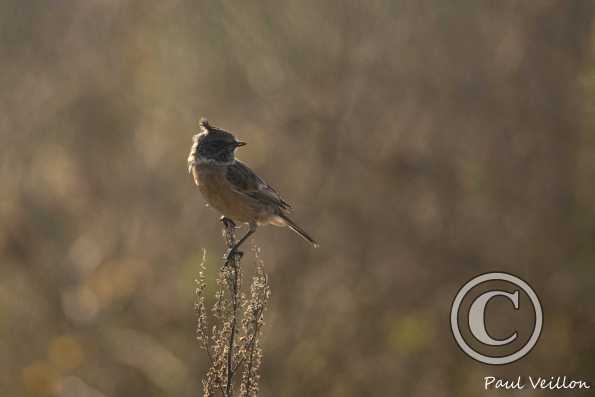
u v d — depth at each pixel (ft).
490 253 55.16
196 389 53.93
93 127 60.80
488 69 55.88
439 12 56.18
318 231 56.39
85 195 60.13
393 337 54.29
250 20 58.44
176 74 59.98
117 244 58.39
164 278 56.39
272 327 54.54
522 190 55.21
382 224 56.49
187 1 59.67
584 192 53.88
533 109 55.01
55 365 55.01
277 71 58.39
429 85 56.44
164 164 59.21
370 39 57.16
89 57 61.62
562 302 53.21
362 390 53.88
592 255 53.57
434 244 55.88
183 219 57.36
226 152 38.96
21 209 59.93
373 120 57.16
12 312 58.59
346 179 57.06
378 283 55.88
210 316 51.88
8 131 61.16
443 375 53.57
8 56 62.54
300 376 54.13
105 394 55.57
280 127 57.72
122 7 61.57
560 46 54.54
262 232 55.62
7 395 56.54
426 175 56.39
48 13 62.39
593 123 52.54
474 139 56.18
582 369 51.88
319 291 55.47
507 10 55.36
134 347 55.83
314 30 57.88
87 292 56.90
